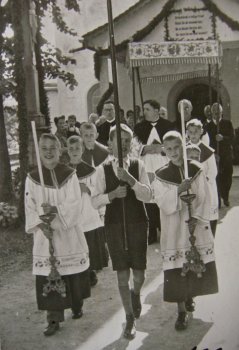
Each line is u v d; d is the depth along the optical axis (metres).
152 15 9.71
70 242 3.96
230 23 9.23
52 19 10.27
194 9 9.23
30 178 3.96
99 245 4.98
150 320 4.07
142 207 3.96
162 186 3.87
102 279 5.12
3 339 3.88
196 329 3.88
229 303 4.25
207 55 8.43
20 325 4.13
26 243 6.86
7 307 4.52
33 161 7.53
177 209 3.78
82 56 11.99
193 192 3.87
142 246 3.91
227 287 4.57
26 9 7.56
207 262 3.87
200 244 3.88
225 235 6.25
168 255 3.86
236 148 12.05
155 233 6.35
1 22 8.72
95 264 4.92
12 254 6.36
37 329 4.04
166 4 9.24
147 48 8.35
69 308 4.21
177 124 7.79
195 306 4.29
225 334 3.80
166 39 9.38
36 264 3.91
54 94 12.59
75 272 3.97
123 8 10.90
